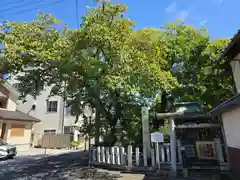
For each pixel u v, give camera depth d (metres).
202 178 6.91
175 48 11.49
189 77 11.97
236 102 5.49
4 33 7.05
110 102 12.17
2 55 6.98
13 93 20.70
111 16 7.91
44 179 7.64
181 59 11.62
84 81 8.66
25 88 9.77
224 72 9.85
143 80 8.45
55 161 12.41
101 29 6.71
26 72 8.75
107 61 7.71
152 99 13.28
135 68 7.40
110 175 7.93
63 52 6.79
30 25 7.40
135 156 8.78
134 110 12.85
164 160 8.06
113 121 12.57
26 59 7.14
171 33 12.41
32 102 24.95
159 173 7.65
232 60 7.94
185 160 8.23
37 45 6.95
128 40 7.61
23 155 16.12
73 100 12.48
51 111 24.38
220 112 7.28
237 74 7.98
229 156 7.41
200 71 11.03
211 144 8.08
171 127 7.91
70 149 21.48
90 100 12.18
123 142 11.98
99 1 7.89
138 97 13.02
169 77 9.16
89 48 7.23
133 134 12.36
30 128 20.94
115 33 7.22
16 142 19.11
